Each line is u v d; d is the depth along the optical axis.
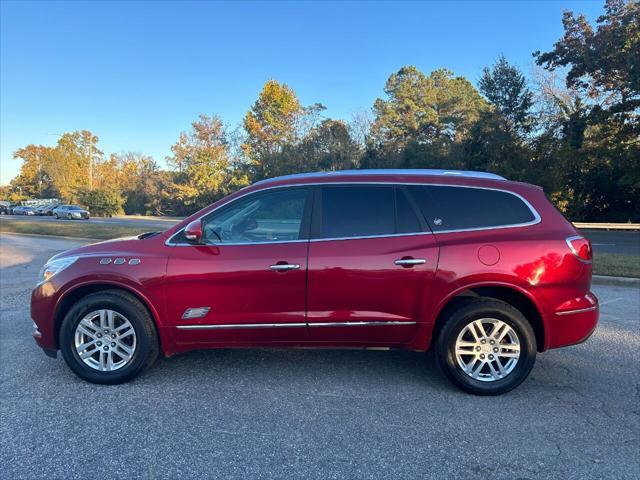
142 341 4.19
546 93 33.94
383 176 4.29
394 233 4.09
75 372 4.27
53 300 4.24
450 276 3.96
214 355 5.05
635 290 8.59
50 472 2.93
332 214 4.18
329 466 3.00
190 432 3.43
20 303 7.68
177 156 56.53
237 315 4.11
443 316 4.09
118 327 4.25
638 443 3.27
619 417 3.65
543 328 4.02
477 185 4.21
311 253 4.06
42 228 25.02
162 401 3.94
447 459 3.08
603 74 28.94
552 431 3.44
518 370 4.02
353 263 4.01
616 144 29.30
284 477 2.89
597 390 4.17
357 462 3.05
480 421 3.59
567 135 31.36
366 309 4.05
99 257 4.24
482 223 4.10
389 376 4.48
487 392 4.02
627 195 31.95
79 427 3.49
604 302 7.60
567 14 29.97
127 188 72.12
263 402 3.92
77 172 79.19
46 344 4.34
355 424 3.54
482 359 4.05
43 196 89.12
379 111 53.66
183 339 4.20
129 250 4.27
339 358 4.97
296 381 4.36
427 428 3.49
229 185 53.72
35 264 12.41
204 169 55.12
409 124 49.88
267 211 4.25
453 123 45.56
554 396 4.04
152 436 3.37
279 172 43.25
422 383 4.32
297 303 4.07
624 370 4.64
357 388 4.21
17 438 3.33
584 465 3.00
